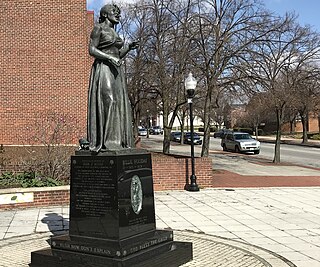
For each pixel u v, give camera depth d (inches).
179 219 428.1
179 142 2263.8
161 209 480.4
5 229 386.3
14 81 792.3
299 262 289.0
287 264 281.9
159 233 280.5
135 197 269.6
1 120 785.6
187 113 2512.3
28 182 544.7
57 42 801.6
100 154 265.0
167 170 628.4
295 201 538.0
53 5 802.2
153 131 3794.3
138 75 971.3
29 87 794.2
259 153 1485.0
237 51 717.9
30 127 776.9
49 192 506.9
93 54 284.4
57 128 658.8
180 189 631.2
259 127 3157.0
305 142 2047.2
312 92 1280.8
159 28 924.0
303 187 662.5
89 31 902.4
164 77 920.3
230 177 773.3
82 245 256.8
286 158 1289.4
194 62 761.6
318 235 365.7
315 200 546.9
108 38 286.5
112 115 280.4
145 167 282.0
